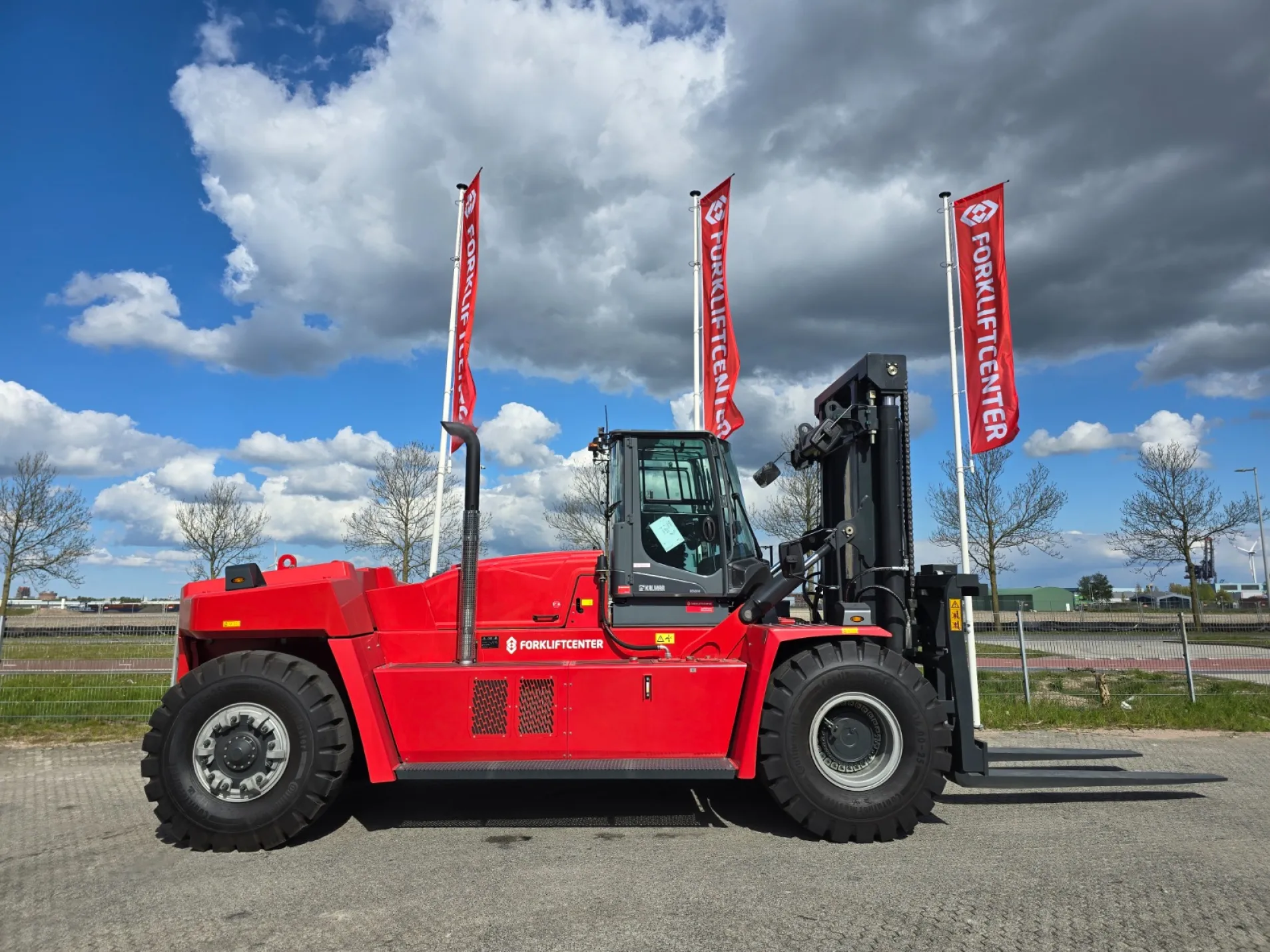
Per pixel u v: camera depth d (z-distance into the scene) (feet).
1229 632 65.98
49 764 24.32
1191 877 14.28
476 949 11.53
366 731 16.43
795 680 16.66
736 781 21.56
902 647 19.15
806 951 11.42
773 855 15.62
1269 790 20.68
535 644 18.66
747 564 19.39
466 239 39.78
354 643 17.02
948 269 33.91
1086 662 38.09
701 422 41.32
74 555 84.07
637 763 16.69
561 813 18.71
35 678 31.96
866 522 19.88
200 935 12.10
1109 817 18.26
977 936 11.89
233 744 16.33
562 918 12.60
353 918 12.69
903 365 19.76
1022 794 20.42
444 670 17.10
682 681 17.04
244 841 16.07
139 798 20.42
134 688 31.99
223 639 18.16
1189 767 23.30
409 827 17.70
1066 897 13.35
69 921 12.66
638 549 18.97
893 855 15.56
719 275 40.22
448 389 39.50
